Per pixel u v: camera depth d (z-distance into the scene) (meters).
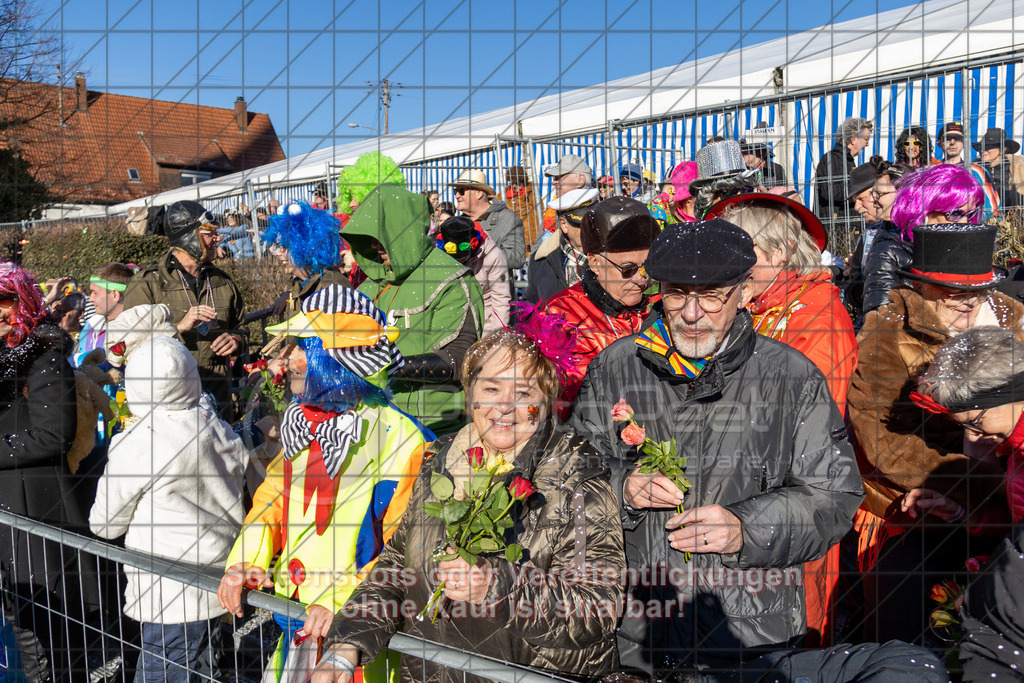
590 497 1.51
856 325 2.39
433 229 3.38
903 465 1.87
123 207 4.21
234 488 2.24
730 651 1.56
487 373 1.56
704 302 1.54
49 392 2.40
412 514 1.61
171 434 2.11
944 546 1.89
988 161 2.85
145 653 2.08
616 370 1.73
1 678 2.11
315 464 1.81
